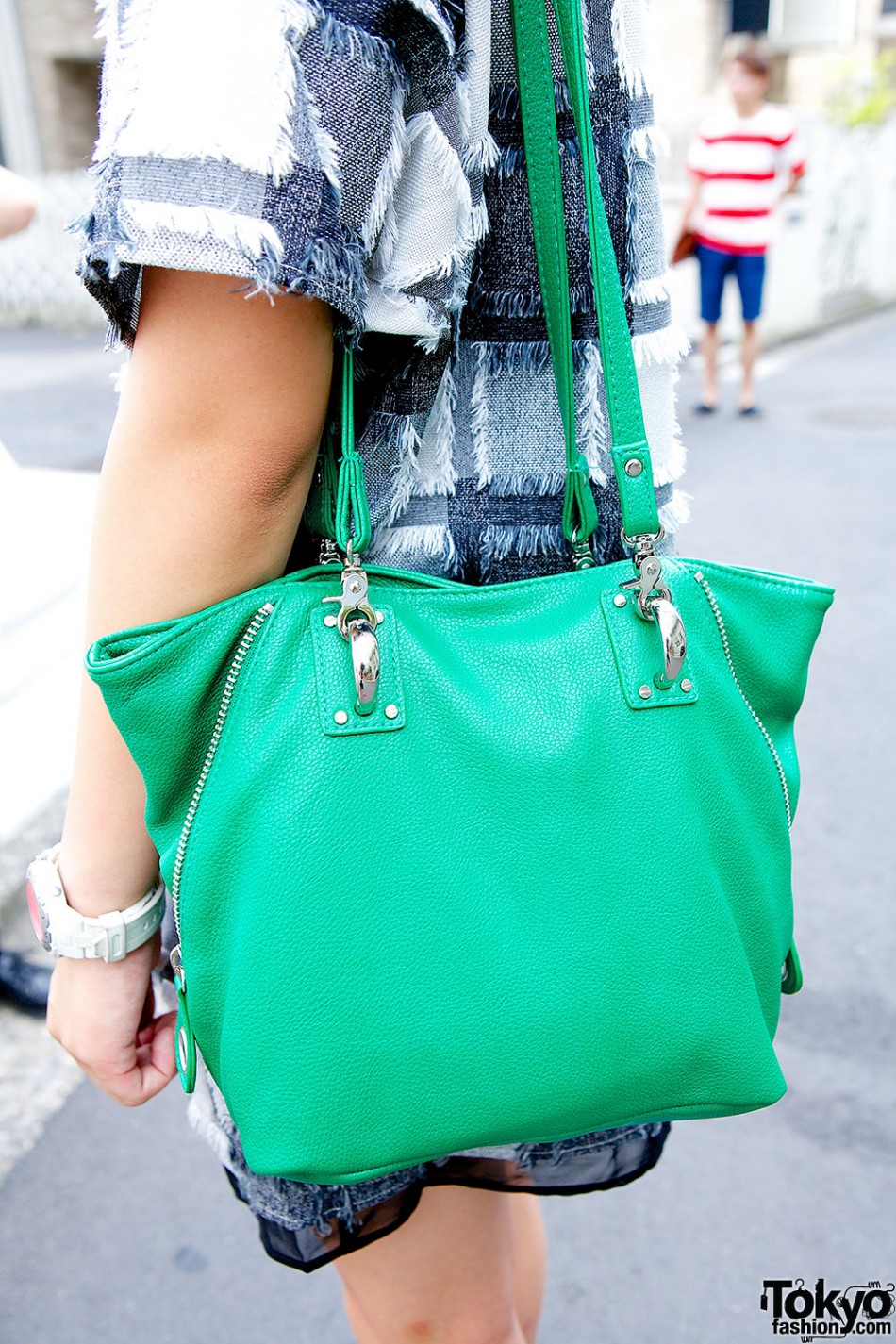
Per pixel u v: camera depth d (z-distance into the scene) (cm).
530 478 86
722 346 896
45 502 439
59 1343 165
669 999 80
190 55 61
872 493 529
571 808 79
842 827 278
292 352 66
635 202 88
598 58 84
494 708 79
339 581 78
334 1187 93
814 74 1179
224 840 75
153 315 66
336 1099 75
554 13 79
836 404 717
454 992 76
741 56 626
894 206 1173
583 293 84
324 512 79
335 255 63
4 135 1301
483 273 81
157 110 61
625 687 81
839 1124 198
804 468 575
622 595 83
